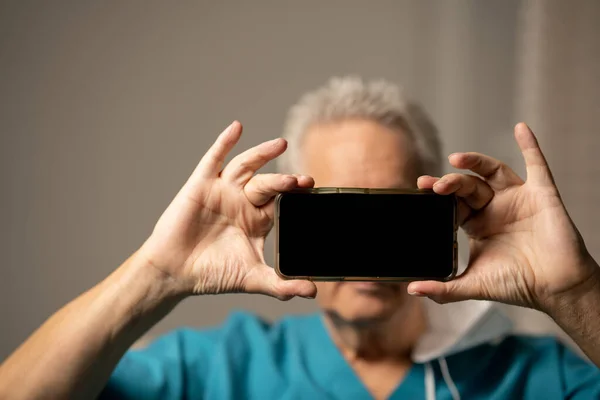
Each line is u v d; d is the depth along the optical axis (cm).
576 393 111
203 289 87
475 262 84
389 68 190
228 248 87
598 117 180
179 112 183
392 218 81
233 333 129
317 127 119
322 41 188
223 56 185
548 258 82
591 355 84
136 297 88
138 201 183
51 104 180
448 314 117
